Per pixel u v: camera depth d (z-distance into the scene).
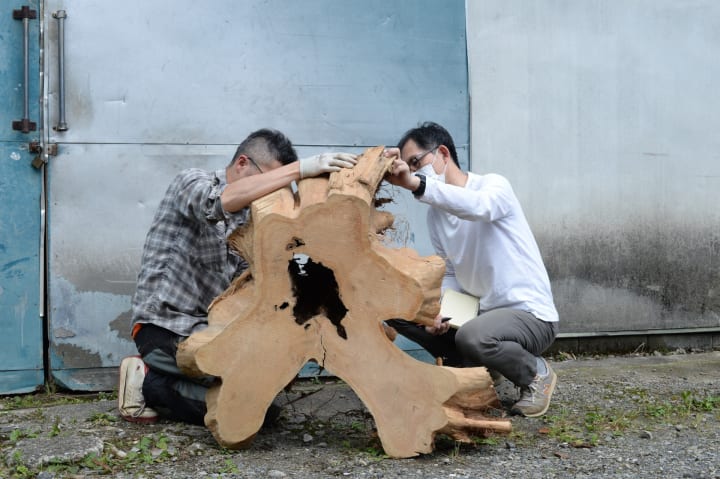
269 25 4.62
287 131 4.67
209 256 3.65
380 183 3.29
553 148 5.21
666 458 3.31
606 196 5.33
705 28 5.49
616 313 5.39
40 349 4.38
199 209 3.33
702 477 3.09
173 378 3.61
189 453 3.25
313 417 3.86
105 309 4.43
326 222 3.04
